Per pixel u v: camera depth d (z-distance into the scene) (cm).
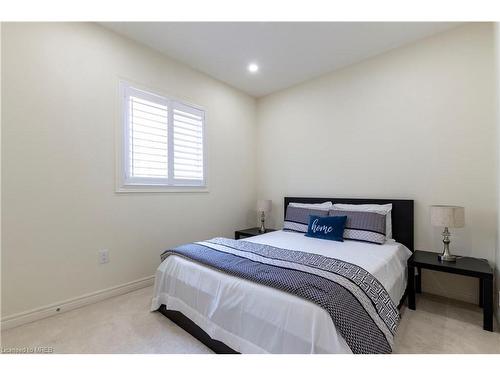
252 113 411
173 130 297
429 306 224
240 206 390
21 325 189
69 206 215
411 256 232
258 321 139
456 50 238
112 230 244
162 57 284
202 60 298
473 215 231
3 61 183
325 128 333
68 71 215
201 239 332
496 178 217
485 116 225
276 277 147
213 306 162
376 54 284
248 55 288
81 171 223
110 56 241
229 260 182
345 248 228
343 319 121
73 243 218
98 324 192
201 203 332
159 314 209
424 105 256
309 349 120
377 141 288
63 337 175
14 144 188
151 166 278
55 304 207
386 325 143
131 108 259
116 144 246
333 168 325
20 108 190
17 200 189
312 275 150
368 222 255
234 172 380
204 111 333
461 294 237
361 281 151
